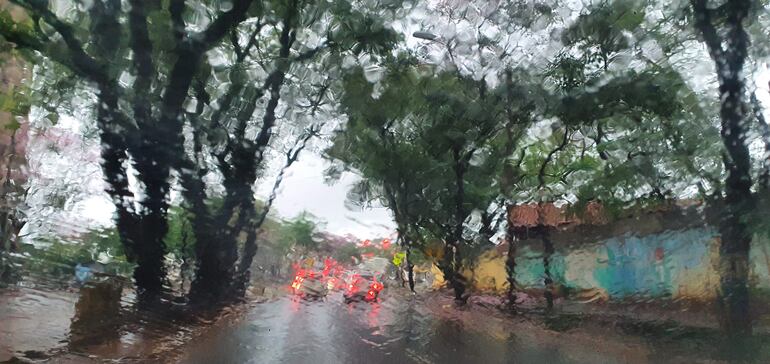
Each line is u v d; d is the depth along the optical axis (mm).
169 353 9266
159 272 10305
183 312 10367
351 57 11586
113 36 8836
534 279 12094
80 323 9141
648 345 9664
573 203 11922
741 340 8781
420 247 12156
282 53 11102
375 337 10656
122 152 9930
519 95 11164
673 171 10328
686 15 9438
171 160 10180
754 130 9070
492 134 11930
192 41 9492
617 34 10367
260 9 10281
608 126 11219
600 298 11117
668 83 9828
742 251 9039
